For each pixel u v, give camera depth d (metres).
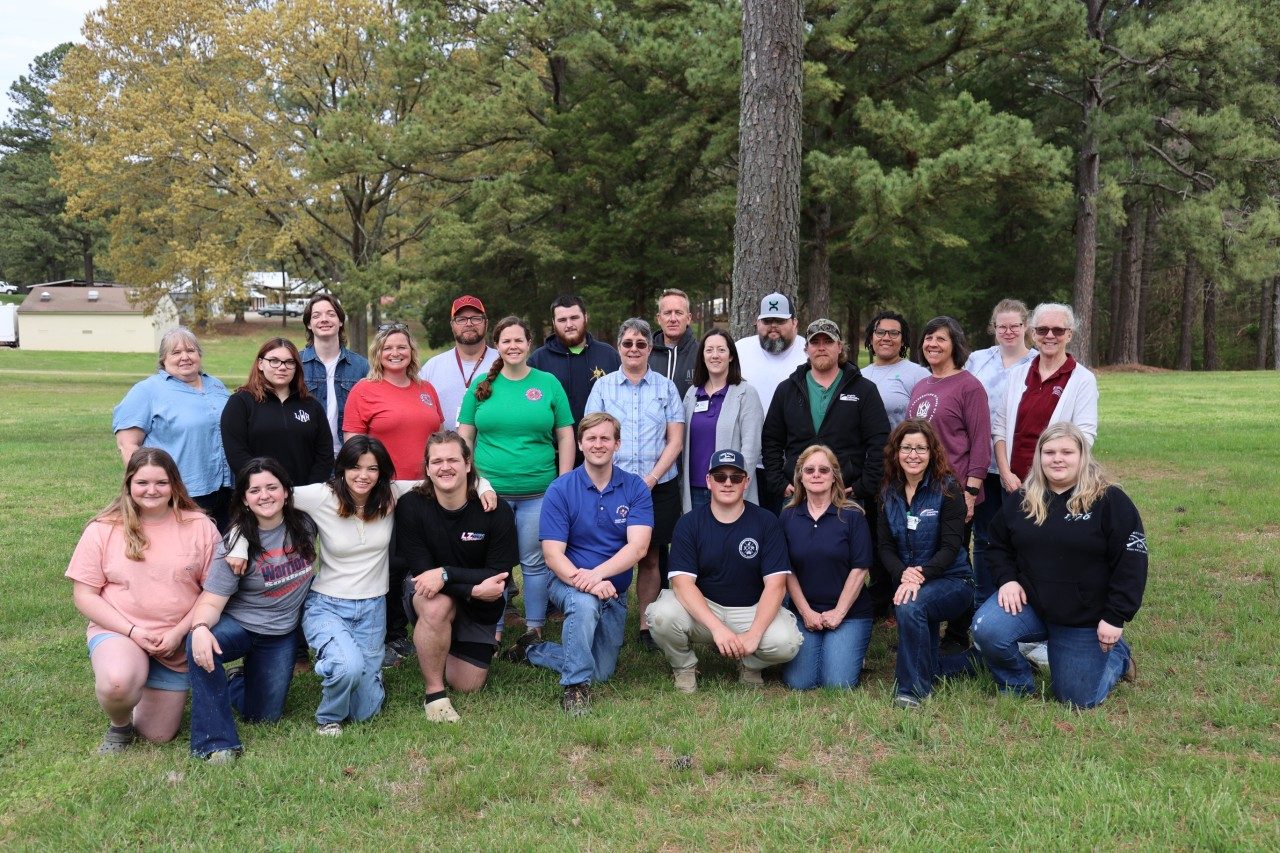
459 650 4.69
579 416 5.86
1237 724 4.04
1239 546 6.94
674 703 4.55
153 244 25.55
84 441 15.08
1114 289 35.22
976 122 17.98
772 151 7.54
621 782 3.67
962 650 5.21
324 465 5.12
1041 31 20.14
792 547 4.82
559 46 22.73
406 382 5.33
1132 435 13.57
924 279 26.17
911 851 3.08
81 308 51.28
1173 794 3.39
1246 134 25.05
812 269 22.42
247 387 4.96
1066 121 27.34
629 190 23.14
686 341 6.02
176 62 23.41
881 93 21.00
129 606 4.09
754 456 5.42
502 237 23.47
